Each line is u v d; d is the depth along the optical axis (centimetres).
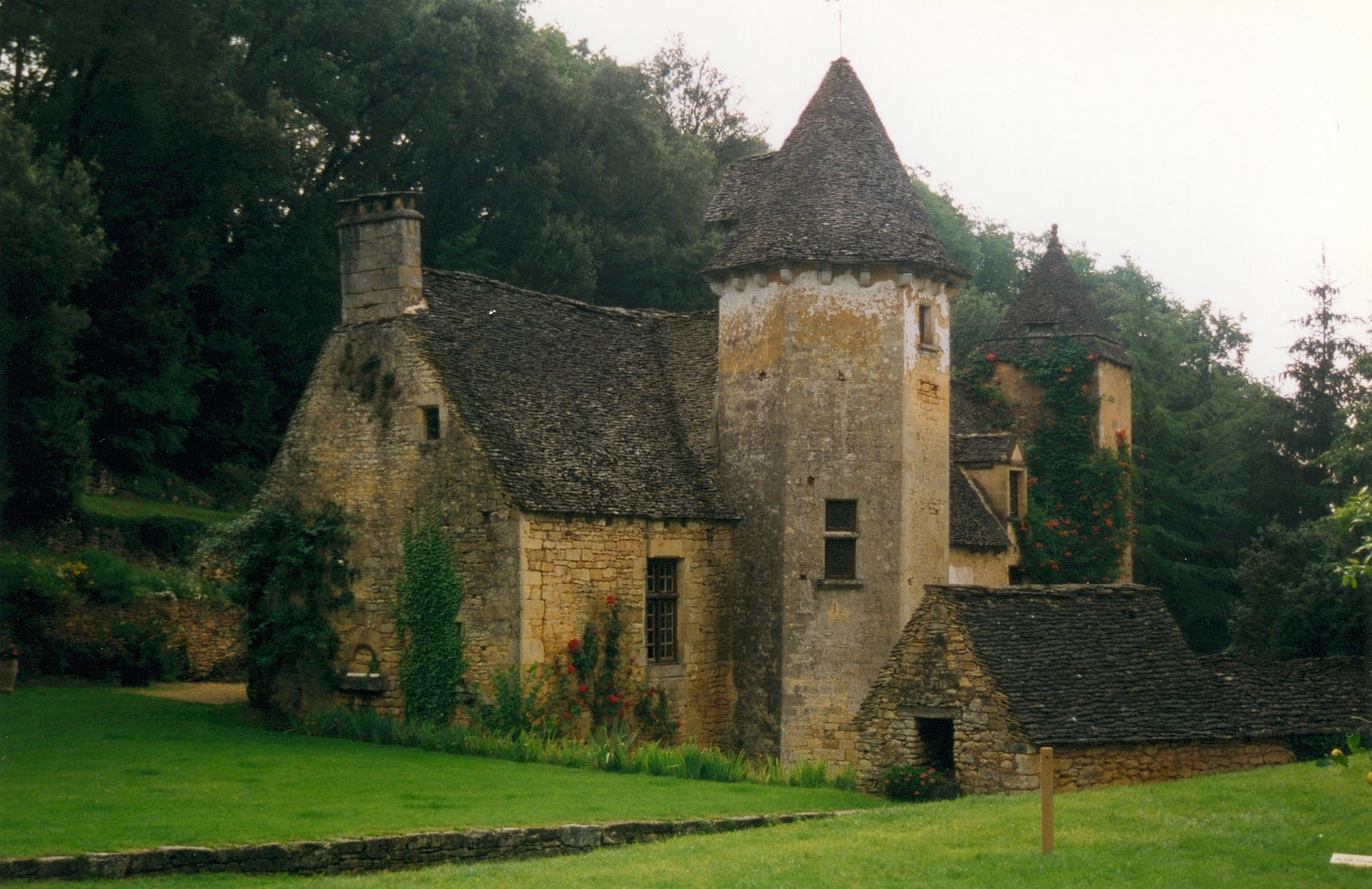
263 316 3866
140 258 3291
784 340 2394
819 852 1311
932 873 1209
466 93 4103
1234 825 1345
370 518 2286
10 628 2417
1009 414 3559
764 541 2386
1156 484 4197
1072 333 3553
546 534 2127
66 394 2989
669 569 2348
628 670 2220
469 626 2144
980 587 1894
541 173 4253
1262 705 1891
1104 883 1151
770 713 2352
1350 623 2894
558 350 2508
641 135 4584
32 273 2633
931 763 1833
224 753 1877
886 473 2372
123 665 2541
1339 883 1128
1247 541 4369
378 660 2256
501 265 4297
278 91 3659
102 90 3142
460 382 2234
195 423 3775
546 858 1391
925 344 2450
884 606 2347
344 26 3875
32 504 2872
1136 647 1927
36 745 1848
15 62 3041
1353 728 1881
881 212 2431
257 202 3750
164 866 1262
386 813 1496
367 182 4050
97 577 2659
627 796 1691
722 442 2464
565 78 4841
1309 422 4425
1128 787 1639
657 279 4547
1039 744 1683
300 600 2347
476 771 1839
